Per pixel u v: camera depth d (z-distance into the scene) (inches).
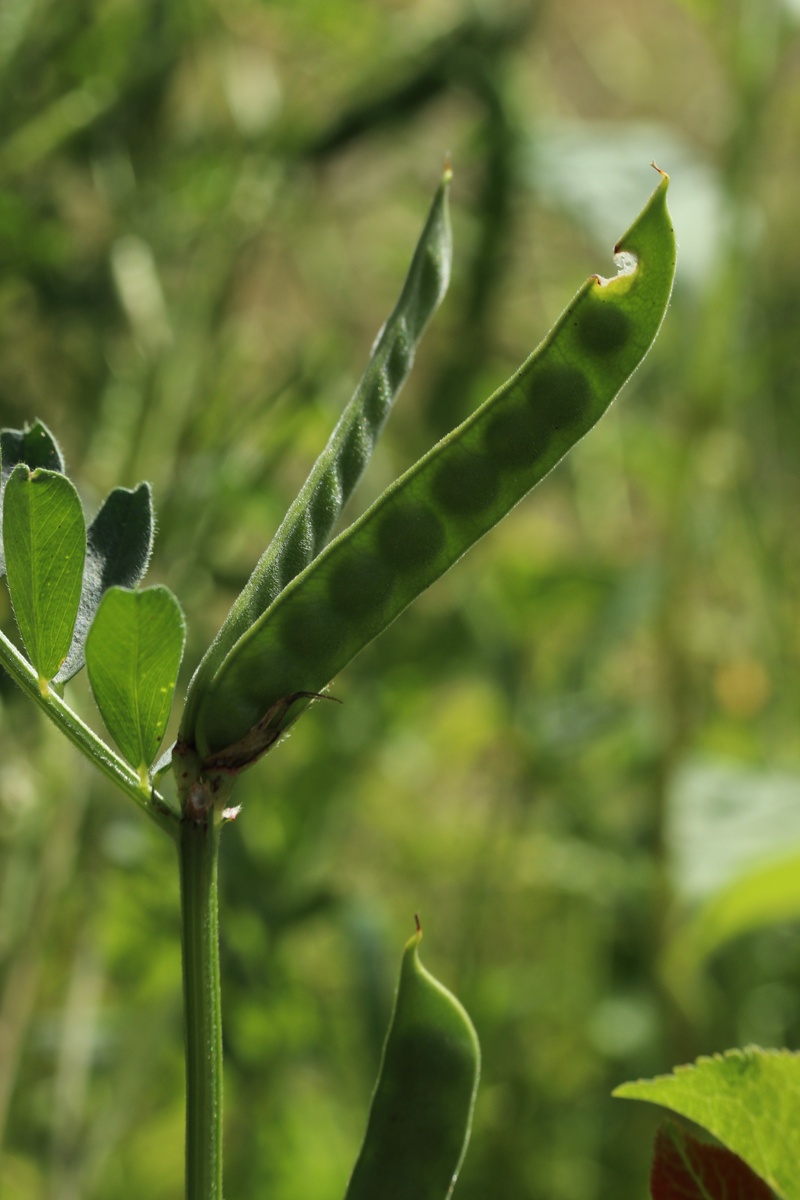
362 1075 28.5
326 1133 28.6
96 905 23.2
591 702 31.5
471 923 31.0
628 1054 30.1
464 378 29.0
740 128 29.9
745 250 30.0
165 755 10.5
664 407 35.4
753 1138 10.8
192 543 23.1
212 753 10.4
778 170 37.2
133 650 10.3
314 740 27.0
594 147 30.9
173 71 26.2
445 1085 10.7
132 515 11.2
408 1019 10.7
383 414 10.9
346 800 27.6
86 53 25.4
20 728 21.4
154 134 26.5
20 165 24.3
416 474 10.5
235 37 28.9
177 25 25.9
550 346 10.5
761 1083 10.8
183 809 10.4
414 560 10.4
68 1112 22.9
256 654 10.4
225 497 23.1
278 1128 27.3
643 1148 29.0
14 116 24.5
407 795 32.7
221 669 10.4
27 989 21.7
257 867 25.1
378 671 28.0
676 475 30.3
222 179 26.1
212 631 24.5
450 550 10.5
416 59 27.5
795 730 34.4
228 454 22.9
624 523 37.8
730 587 35.6
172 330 24.8
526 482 10.5
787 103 31.7
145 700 10.4
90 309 25.2
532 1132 29.7
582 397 10.5
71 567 10.6
